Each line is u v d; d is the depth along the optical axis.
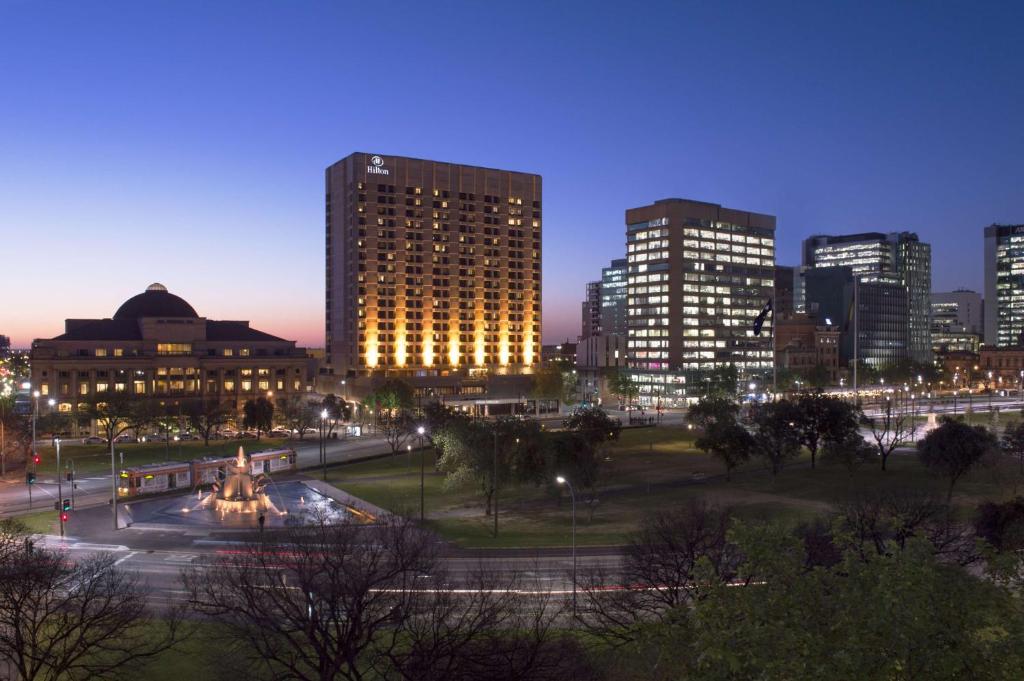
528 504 90.56
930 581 19.92
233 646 41.44
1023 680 17.14
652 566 44.34
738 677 19.47
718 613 21.00
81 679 36.97
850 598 20.00
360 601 35.22
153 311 198.75
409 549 49.56
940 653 18.08
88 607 44.44
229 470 87.56
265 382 194.00
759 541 23.52
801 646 18.88
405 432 143.75
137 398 164.38
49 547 69.12
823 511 80.81
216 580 44.09
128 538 73.25
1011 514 56.38
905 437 146.25
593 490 91.06
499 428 89.00
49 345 173.75
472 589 50.47
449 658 34.78
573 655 37.34
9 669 38.72
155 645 41.47
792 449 104.62
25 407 190.12
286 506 89.44
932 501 63.16
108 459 126.75
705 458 126.50
